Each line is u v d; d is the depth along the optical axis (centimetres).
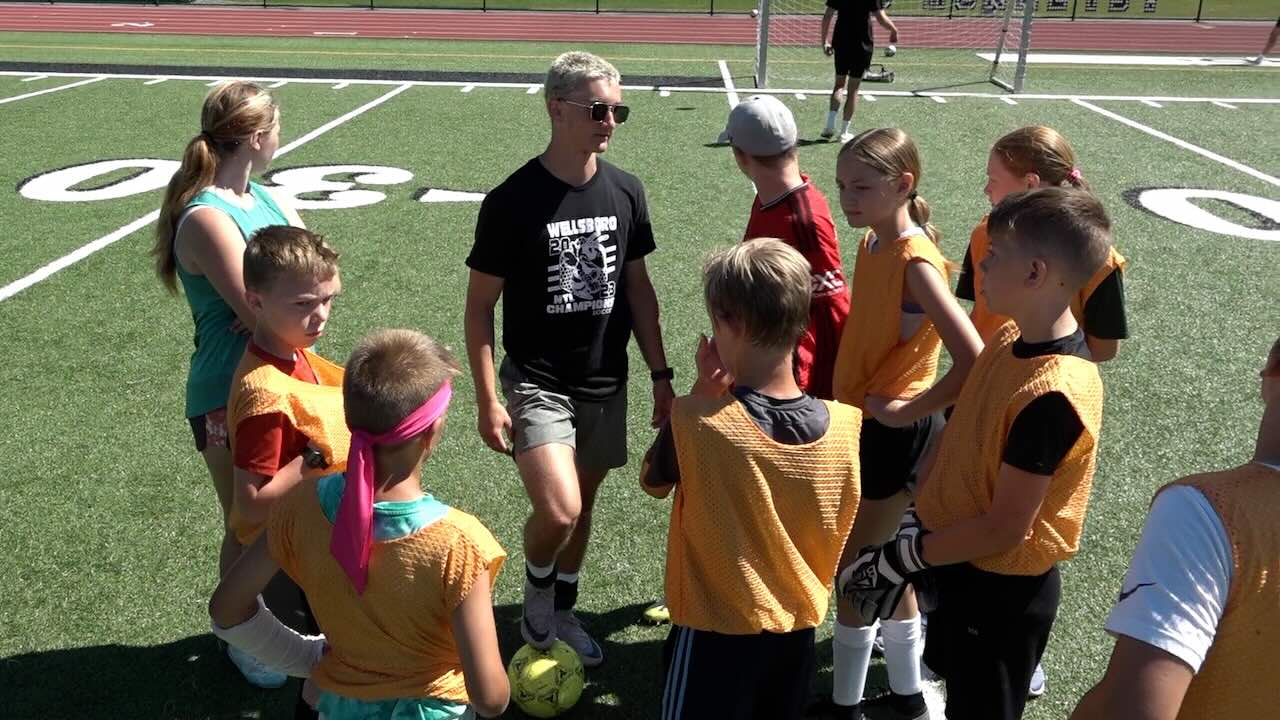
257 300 235
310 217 792
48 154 981
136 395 498
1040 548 216
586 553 376
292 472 234
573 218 286
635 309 315
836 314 310
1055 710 300
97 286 641
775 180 309
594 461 309
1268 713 138
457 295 637
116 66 1521
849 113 1095
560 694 288
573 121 277
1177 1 2830
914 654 280
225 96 278
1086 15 2492
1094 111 1239
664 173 926
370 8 2511
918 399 261
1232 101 1322
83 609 338
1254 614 134
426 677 198
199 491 415
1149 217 813
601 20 2316
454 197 852
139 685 303
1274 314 617
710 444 207
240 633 203
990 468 213
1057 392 199
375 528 187
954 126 1144
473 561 188
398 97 1295
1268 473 138
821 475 210
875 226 274
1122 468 439
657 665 318
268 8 2489
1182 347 567
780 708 225
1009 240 202
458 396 506
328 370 267
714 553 211
